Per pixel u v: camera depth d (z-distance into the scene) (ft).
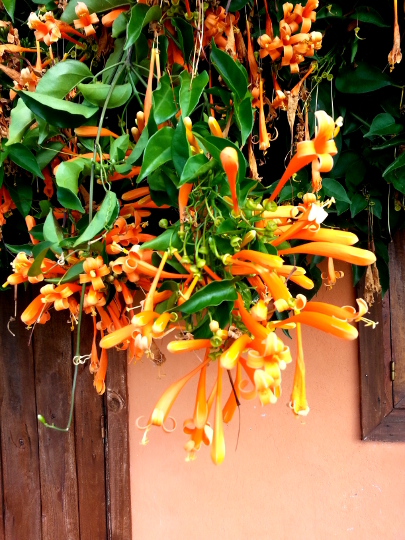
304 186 1.88
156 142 1.41
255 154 1.99
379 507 2.49
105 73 1.67
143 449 2.56
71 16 1.66
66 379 2.54
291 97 1.74
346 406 2.48
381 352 2.40
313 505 2.52
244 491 2.54
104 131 1.61
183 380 1.36
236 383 1.47
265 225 1.37
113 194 1.47
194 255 1.37
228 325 1.38
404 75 1.90
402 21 1.81
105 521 2.55
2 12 1.86
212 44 1.45
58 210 1.67
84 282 1.46
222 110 1.63
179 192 1.39
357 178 2.00
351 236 1.34
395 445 2.48
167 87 1.49
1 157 1.67
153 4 1.59
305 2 1.76
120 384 2.50
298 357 1.35
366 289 2.09
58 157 1.76
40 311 1.58
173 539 2.57
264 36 1.63
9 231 2.07
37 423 2.56
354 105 1.93
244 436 2.53
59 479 2.56
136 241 1.60
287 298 1.25
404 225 2.18
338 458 2.50
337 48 1.85
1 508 2.59
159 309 1.44
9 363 2.56
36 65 1.71
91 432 2.53
